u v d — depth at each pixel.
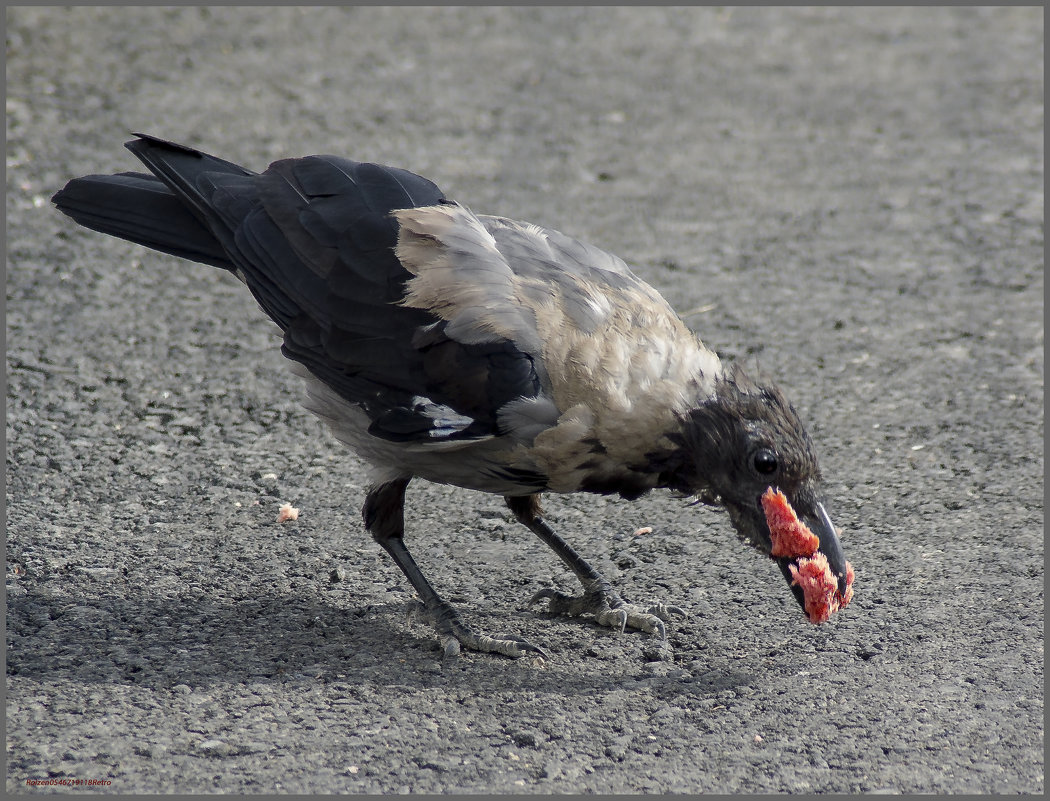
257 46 21.27
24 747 7.34
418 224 9.31
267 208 9.84
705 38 22.66
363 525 10.27
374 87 19.78
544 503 10.79
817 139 18.62
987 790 7.15
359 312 9.23
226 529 10.14
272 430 11.62
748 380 8.66
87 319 13.30
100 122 17.77
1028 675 8.31
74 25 21.50
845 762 7.43
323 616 9.09
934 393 12.33
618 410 8.45
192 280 14.38
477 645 8.77
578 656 8.74
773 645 8.78
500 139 18.17
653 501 10.80
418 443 8.84
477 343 8.70
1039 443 11.47
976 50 22.16
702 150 18.16
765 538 8.29
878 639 8.80
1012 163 17.84
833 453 11.34
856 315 13.84
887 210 16.45
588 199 16.45
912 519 10.37
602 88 20.23
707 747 7.58
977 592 9.34
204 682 8.16
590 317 8.66
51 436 11.21
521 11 23.75
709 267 14.83
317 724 7.72
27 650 8.42
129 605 9.05
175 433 11.45
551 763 7.38
